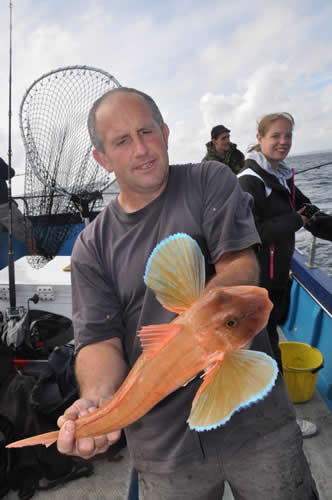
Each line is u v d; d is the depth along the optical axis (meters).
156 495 1.66
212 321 0.93
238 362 0.90
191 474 1.59
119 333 1.73
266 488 1.59
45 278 3.67
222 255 1.51
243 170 3.07
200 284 1.02
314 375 3.35
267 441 1.58
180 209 1.62
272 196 2.96
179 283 1.02
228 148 6.18
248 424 1.58
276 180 2.96
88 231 1.81
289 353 3.74
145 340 1.02
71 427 1.14
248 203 1.64
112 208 1.77
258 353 0.90
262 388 0.84
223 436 1.57
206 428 0.83
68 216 3.24
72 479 2.74
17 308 3.37
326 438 3.07
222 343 0.93
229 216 1.54
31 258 3.65
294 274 4.58
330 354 3.62
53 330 3.40
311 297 3.87
